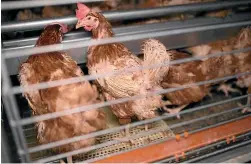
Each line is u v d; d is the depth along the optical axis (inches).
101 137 69.5
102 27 64.6
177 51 86.5
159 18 103.0
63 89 54.8
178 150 60.2
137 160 57.5
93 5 106.0
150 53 65.2
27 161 43.7
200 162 57.7
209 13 108.7
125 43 74.0
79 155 60.8
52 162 61.5
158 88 66.4
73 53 69.1
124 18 71.3
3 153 41.3
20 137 40.6
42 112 58.1
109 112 79.4
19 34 83.9
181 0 109.0
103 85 63.7
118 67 62.1
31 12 114.4
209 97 95.3
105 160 57.9
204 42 85.8
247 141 63.2
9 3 37.8
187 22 83.2
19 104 86.7
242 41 84.2
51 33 61.3
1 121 41.9
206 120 79.8
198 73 81.4
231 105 89.0
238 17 88.1
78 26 63.5
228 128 67.6
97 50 64.2
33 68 58.1
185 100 82.8
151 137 69.0
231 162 58.7
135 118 74.4
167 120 81.0
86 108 49.4
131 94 62.7
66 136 55.3
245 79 84.9
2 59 36.0
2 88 39.0
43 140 57.7
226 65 86.3
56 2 42.0
